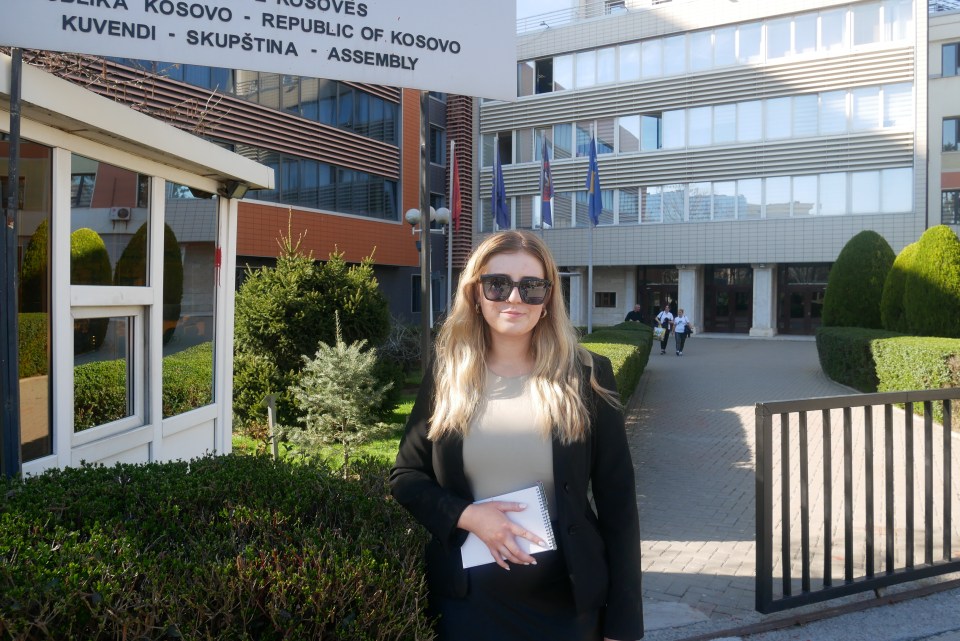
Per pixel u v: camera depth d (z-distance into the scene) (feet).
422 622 6.55
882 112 97.30
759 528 12.26
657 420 37.09
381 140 86.17
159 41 9.53
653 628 12.51
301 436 25.27
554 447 6.35
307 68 10.22
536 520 6.23
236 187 16.48
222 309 16.71
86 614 5.82
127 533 7.15
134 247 13.34
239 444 28.45
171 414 14.70
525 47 118.83
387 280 90.74
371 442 26.86
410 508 6.61
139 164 13.24
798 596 12.51
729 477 24.94
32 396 10.62
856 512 20.38
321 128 76.33
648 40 110.22
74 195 11.46
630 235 112.27
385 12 10.59
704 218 107.55
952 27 101.40
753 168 104.27
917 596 13.41
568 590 6.44
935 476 24.18
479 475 6.48
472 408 6.43
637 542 6.57
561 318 6.63
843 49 98.73
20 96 9.04
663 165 109.40
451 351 6.71
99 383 12.48
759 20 103.55
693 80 107.24
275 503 8.04
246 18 9.91
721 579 15.10
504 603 6.42
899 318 51.21
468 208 112.57
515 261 6.50
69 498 7.88
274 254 71.26
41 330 10.82
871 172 98.02
